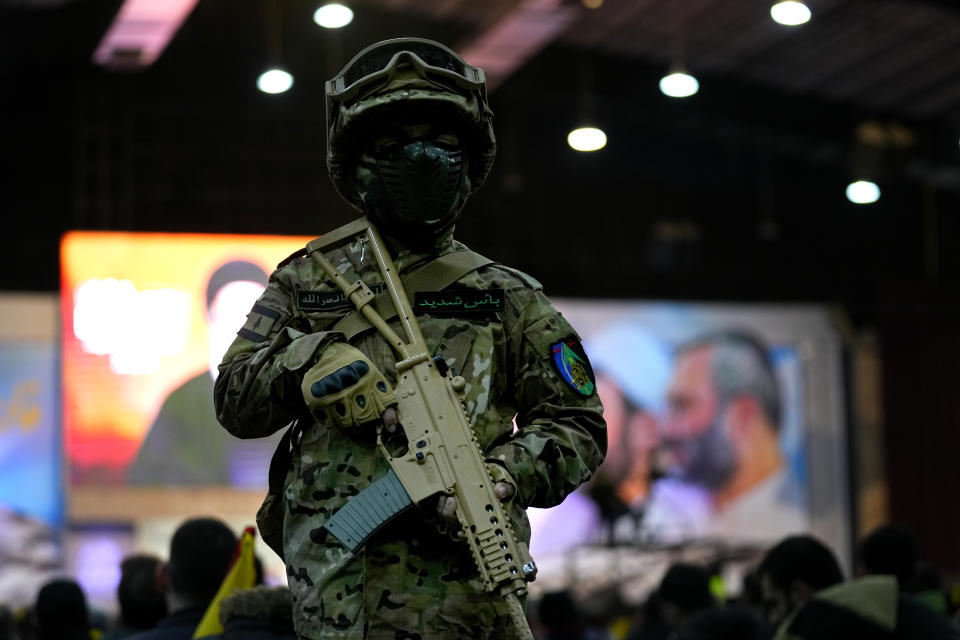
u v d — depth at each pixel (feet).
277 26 62.23
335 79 9.62
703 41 62.75
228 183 63.05
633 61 65.51
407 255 9.59
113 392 57.41
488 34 56.85
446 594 8.88
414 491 8.68
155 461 57.36
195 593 15.24
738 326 66.18
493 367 9.37
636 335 64.75
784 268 70.28
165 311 58.34
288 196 63.36
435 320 9.36
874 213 72.18
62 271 57.77
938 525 68.69
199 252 59.11
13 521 56.08
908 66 62.59
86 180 61.41
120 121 62.18
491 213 66.69
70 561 56.34
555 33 56.85
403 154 9.25
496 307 9.45
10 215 61.82
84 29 59.21
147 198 62.23
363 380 8.78
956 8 56.70
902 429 68.80
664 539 62.85
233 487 57.82
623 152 69.15
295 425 9.45
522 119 67.46
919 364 70.33
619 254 68.64
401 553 8.89
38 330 57.88
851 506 66.44
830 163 69.62
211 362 58.49
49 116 62.03
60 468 56.80
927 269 72.43
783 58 63.36
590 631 41.16
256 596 13.35
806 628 15.48
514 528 8.84
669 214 69.72
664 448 63.98
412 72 9.27
